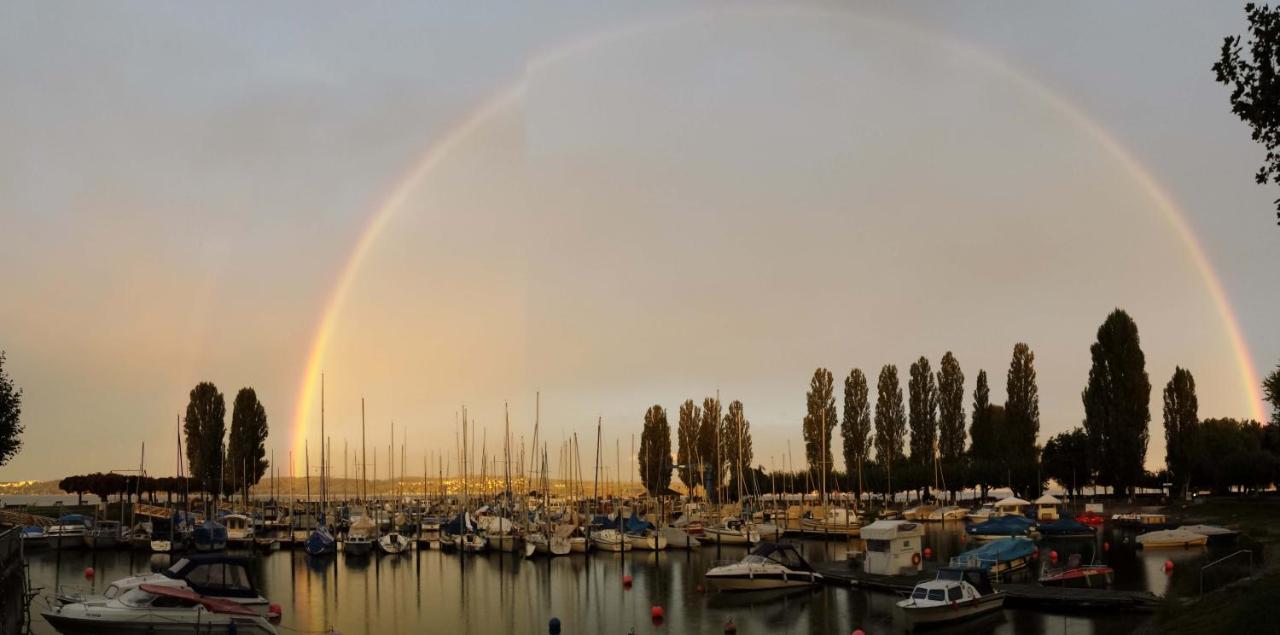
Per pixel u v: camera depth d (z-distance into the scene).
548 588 67.38
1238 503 117.44
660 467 155.88
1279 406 72.94
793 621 51.22
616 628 50.59
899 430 152.62
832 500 149.88
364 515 114.38
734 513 131.12
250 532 103.38
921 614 47.41
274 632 43.56
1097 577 58.81
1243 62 23.77
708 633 48.59
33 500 187.88
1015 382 148.12
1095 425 131.12
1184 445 135.50
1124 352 129.62
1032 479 141.50
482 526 110.50
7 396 59.16
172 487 152.12
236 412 158.75
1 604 38.00
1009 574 65.75
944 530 120.12
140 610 41.59
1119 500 137.75
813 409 156.25
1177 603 44.97
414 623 53.06
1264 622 31.56
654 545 92.88
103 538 97.75
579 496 127.81
